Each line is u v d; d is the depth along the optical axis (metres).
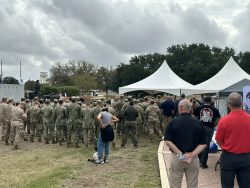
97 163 13.28
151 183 10.26
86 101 17.80
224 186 6.26
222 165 6.29
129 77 80.69
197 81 70.44
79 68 85.44
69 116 17.59
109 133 13.28
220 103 19.14
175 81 25.06
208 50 83.62
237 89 16.70
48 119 18.89
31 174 11.55
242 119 6.18
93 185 10.06
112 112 17.22
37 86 40.81
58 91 60.28
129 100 18.19
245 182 6.13
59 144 18.30
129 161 13.76
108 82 87.25
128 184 10.20
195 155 6.23
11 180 10.70
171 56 84.25
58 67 85.31
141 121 20.92
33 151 16.44
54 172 11.69
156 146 18.00
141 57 90.19
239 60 80.94
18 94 39.25
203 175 10.70
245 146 6.12
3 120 19.19
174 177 6.41
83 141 18.67
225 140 6.23
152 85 24.61
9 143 19.12
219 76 23.52
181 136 6.28
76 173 11.61
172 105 21.23
